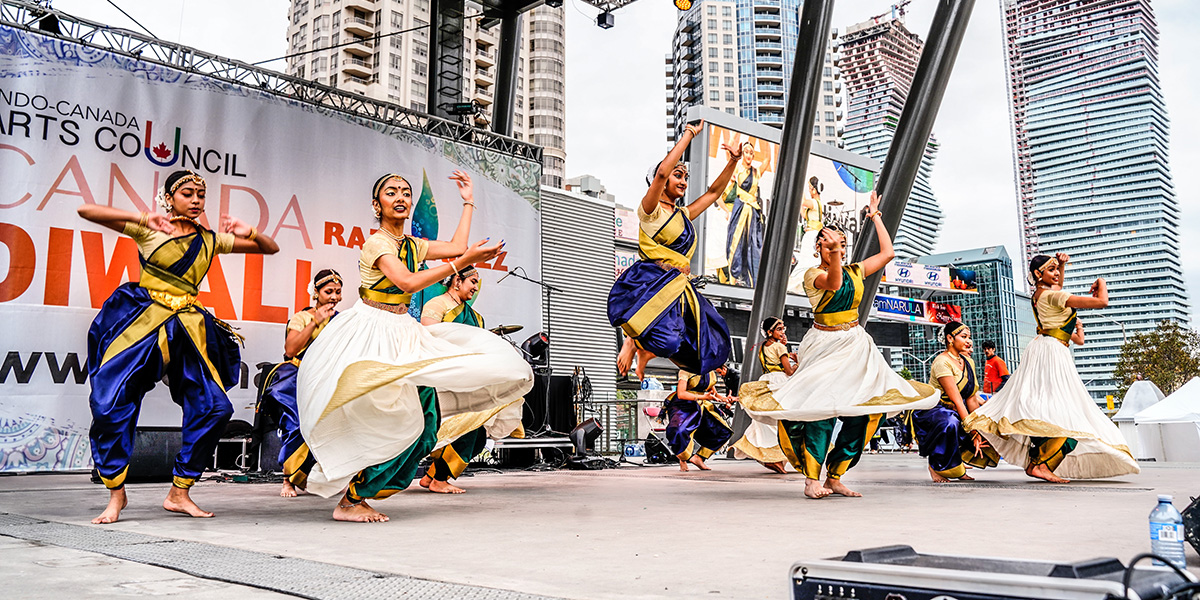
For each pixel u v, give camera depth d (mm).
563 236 14555
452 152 10305
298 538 3203
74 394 7414
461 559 2621
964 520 3672
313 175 9094
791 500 4883
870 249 12188
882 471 8242
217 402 4098
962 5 11078
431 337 4059
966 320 99938
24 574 2318
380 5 58062
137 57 8102
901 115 11805
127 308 3893
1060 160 138250
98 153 7781
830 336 5059
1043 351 6211
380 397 3691
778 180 12180
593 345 14711
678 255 4555
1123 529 3291
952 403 6637
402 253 3990
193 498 5359
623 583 2154
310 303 8898
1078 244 134750
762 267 12484
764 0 112312
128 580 2225
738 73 111188
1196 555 2492
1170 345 39375
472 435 5852
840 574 1491
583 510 4340
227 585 2152
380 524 3723
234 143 8609
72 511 4340
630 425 12445
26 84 7465
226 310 8305
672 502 4809
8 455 7062
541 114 65938
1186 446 10711
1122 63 133125
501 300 10500
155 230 3895
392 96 57656
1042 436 5984
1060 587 1221
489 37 63562
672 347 4418
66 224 7531
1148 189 129875
